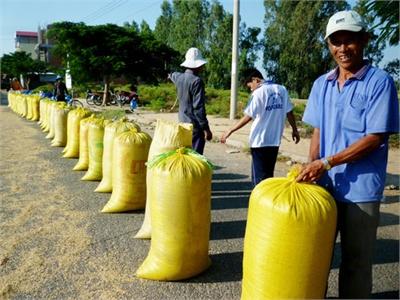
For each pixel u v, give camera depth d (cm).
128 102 2475
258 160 462
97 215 493
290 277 249
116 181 497
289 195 250
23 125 1428
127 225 461
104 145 580
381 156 253
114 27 2578
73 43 2459
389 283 343
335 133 261
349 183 257
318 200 247
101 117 743
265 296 258
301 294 251
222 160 827
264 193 257
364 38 247
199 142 503
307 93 4019
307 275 249
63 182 646
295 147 919
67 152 839
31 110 1633
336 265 375
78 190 601
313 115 282
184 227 329
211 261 375
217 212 516
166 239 333
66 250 400
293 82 4081
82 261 378
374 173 252
